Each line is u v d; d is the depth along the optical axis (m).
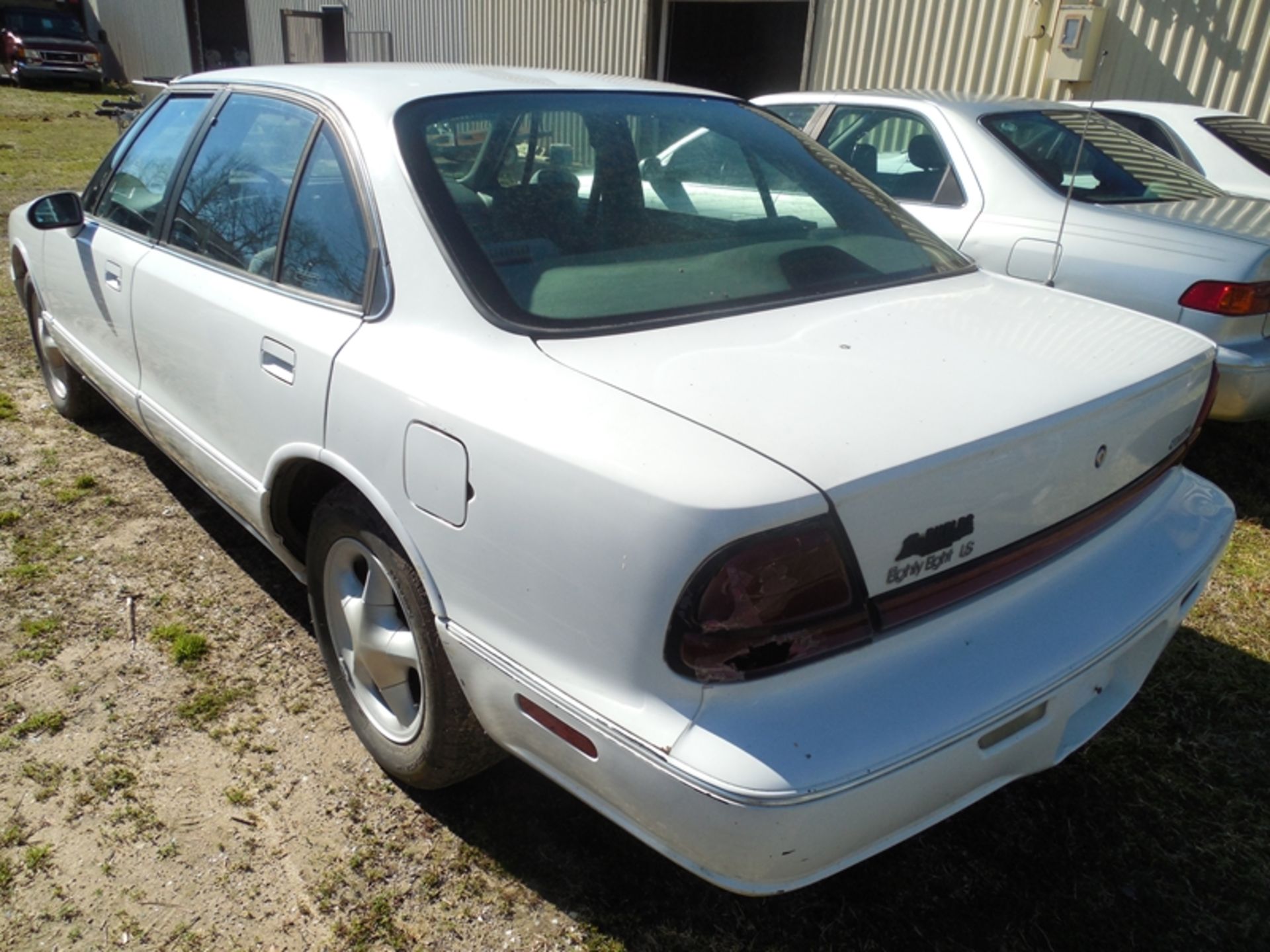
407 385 1.92
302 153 2.44
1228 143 6.49
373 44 16.22
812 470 1.49
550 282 2.02
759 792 1.41
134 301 3.05
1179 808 2.37
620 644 1.54
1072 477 1.83
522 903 2.06
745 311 2.08
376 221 2.15
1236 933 2.03
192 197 2.89
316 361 2.17
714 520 1.43
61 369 4.28
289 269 2.40
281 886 2.07
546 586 1.65
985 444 1.62
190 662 2.79
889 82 10.04
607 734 1.56
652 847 1.63
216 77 3.09
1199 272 3.82
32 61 24.22
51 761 2.40
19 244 4.18
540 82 2.57
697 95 2.81
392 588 2.20
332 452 2.14
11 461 4.03
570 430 1.63
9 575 3.19
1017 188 4.46
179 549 3.41
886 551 1.54
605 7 12.62
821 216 2.57
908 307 2.21
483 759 2.18
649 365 1.79
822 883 2.14
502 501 1.71
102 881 2.07
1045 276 4.27
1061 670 1.71
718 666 1.46
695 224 2.36
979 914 2.07
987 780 1.70
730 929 2.02
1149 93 8.63
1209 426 4.78
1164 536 2.11
